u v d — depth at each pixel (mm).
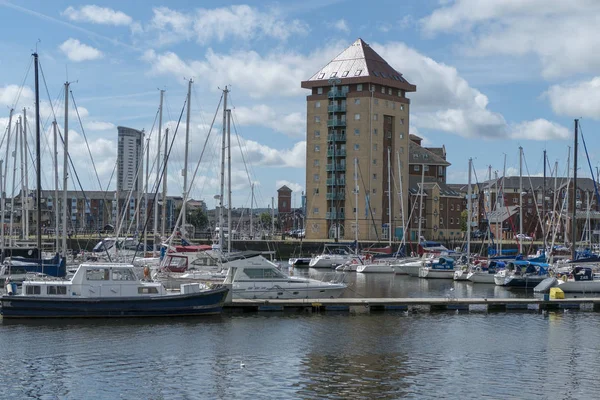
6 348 38531
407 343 41812
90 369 34781
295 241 132250
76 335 41938
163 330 43969
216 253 66875
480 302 55406
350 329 45781
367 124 150625
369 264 99125
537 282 73750
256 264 54906
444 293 69625
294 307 52562
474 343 42125
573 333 45750
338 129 153250
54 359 36469
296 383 32875
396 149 155750
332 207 152500
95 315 46625
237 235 152500
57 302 45969
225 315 49812
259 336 42906
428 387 32531
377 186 152125
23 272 54781
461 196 183625
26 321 45531
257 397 30750
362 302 53281
